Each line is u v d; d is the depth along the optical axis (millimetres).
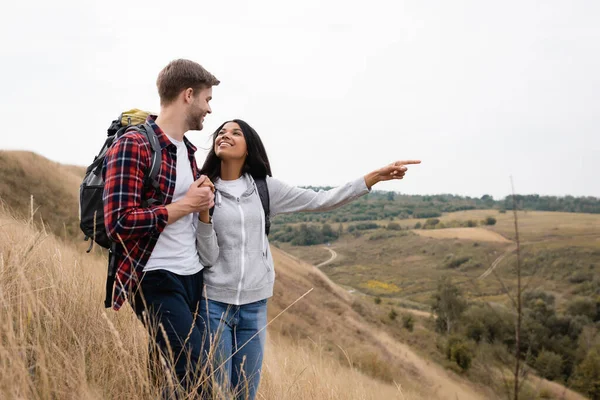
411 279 121062
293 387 2912
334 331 27766
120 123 2158
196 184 2047
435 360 31469
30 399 1411
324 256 161875
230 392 2064
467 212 199625
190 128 2215
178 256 2074
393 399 4707
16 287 1987
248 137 2539
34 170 25359
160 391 1854
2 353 1445
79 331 2100
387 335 37531
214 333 2238
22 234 2451
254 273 2398
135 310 2025
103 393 1719
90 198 1983
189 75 2113
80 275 2590
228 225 2371
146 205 1987
